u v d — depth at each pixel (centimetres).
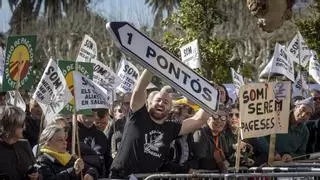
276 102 665
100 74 991
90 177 619
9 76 757
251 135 652
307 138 853
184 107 785
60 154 625
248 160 762
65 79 777
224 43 2003
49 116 771
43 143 626
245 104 650
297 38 1204
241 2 2845
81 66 815
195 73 570
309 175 589
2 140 580
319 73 1212
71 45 3641
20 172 587
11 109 580
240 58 2633
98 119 801
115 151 799
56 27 3775
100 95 724
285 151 824
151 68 546
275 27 510
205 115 662
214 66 1967
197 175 589
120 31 532
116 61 3184
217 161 709
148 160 628
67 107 770
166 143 639
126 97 934
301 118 823
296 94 1133
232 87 1475
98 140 762
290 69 1012
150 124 634
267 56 2772
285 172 625
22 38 764
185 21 1998
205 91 574
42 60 3547
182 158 685
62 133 627
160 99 631
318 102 1093
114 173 633
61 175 605
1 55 939
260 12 501
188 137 691
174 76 557
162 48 553
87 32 3603
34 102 853
